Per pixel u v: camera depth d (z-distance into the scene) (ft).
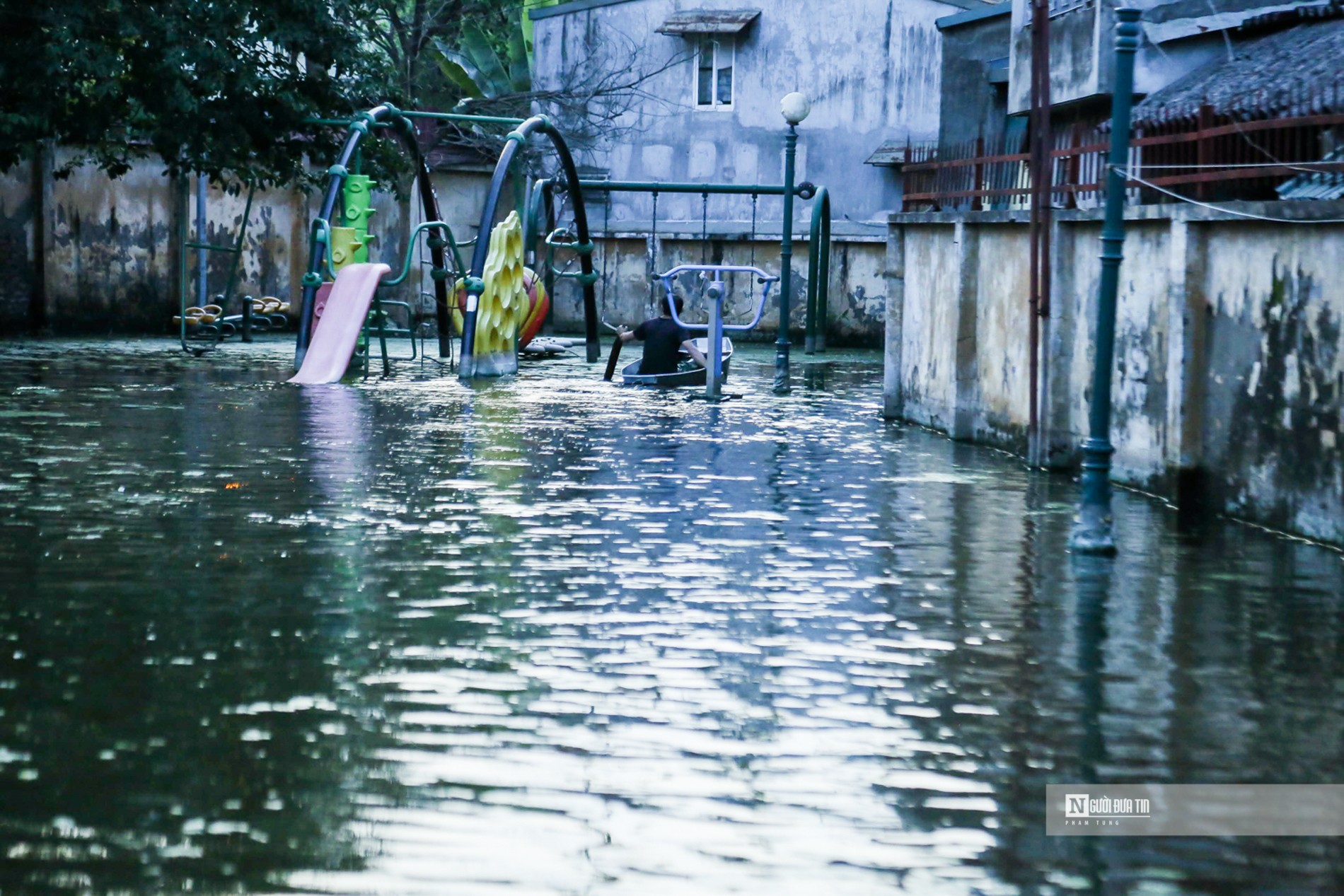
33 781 16.74
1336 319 30.45
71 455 41.96
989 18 78.07
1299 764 17.90
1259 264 33.22
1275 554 30.40
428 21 112.47
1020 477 41.37
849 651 22.70
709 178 108.99
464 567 28.35
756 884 14.33
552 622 24.25
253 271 105.40
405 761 17.54
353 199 77.36
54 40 74.02
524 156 101.14
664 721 19.16
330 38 84.17
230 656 21.86
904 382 55.98
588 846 15.14
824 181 106.42
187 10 79.00
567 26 112.68
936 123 104.01
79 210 96.43
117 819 15.70
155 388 62.54
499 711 19.47
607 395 64.90
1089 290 41.29
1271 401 32.89
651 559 29.48
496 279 75.05
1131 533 32.71
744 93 107.45
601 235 109.60
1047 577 28.17
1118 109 29.94
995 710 19.84
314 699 19.90
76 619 23.88
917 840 15.47
